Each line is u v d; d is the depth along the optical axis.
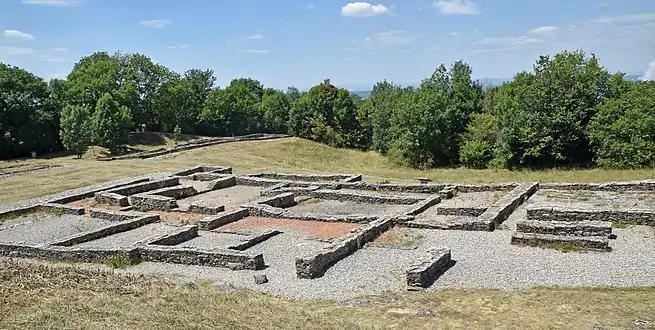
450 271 18.89
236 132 100.50
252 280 19.02
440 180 41.38
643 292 15.73
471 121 62.38
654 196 28.62
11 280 15.67
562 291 16.12
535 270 18.42
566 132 49.38
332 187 37.47
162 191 34.31
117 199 32.78
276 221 28.19
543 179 39.94
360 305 15.94
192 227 25.31
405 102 65.00
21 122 68.44
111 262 21.23
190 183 41.16
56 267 18.91
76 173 44.78
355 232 23.58
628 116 44.88
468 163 57.16
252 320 13.48
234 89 107.38
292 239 24.47
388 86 109.31
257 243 24.00
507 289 16.72
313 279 18.92
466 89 73.00
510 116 52.28
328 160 65.25
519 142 51.16
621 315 13.87
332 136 83.50
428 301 15.95
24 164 53.91
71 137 62.56
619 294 15.60
